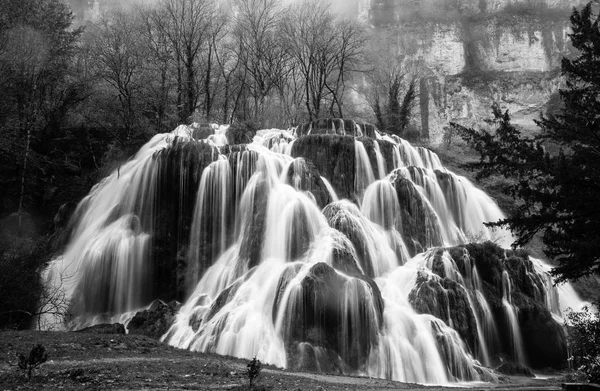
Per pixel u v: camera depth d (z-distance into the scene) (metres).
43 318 26.27
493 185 40.97
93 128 44.09
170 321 25.30
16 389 10.98
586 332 15.81
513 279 27.77
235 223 30.31
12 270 22.78
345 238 26.91
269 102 53.03
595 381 14.48
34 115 41.66
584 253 12.45
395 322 23.31
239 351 21.88
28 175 39.97
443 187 35.38
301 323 22.05
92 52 47.84
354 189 33.22
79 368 13.42
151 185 31.72
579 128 13.08
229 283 27.58
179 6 54.00
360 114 62.62
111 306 29.44
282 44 55.34
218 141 37.28
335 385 14.53
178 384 12.20
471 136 14.83
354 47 56.88
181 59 51.25
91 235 32.00
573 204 12.65
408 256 30.36
